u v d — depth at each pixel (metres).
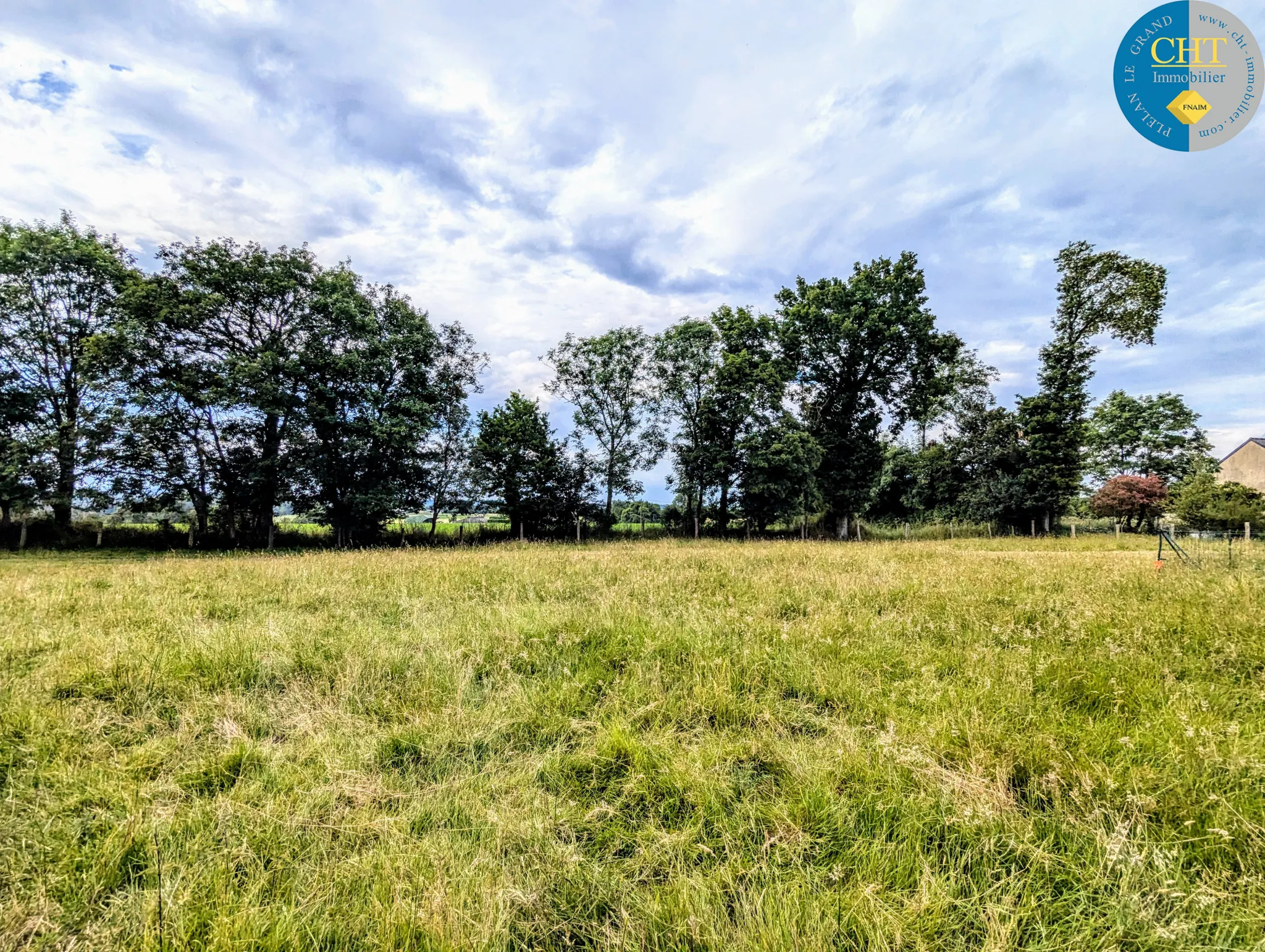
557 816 2.48
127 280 22.92
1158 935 1.71
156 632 5.15
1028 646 4.57
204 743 3.15
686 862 2.22
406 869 2.10
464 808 2.52
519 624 5.39
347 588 7.86
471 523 29.25
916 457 36.69
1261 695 3.36
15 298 21.31
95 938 1.77
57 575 10.37
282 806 2.48
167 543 22.70
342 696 3.76
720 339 31.25
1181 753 2.62
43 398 22.00
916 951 1.70
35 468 20.14
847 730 3.17
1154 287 28.17
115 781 2.66
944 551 16.72
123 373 20.42
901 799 2.46
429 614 6.11
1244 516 20.77
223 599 7.08
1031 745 2.81
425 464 26.28
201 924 1.84
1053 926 1.79
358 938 1.83
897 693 3.70
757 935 1.76
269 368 21.56
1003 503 29.83
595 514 30.06
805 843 2.26
